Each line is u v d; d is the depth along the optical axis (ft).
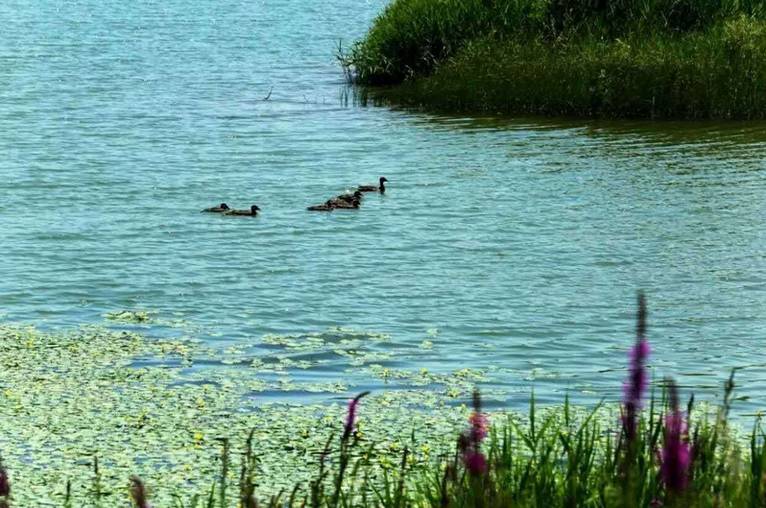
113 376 76.02
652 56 191.01
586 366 79.20
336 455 62.39
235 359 80.28
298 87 233.35
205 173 152.76
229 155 165.17
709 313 90.68
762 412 68.33
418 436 65.46
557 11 209.97
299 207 132.77
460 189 140.36
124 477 59.52
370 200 135.54
